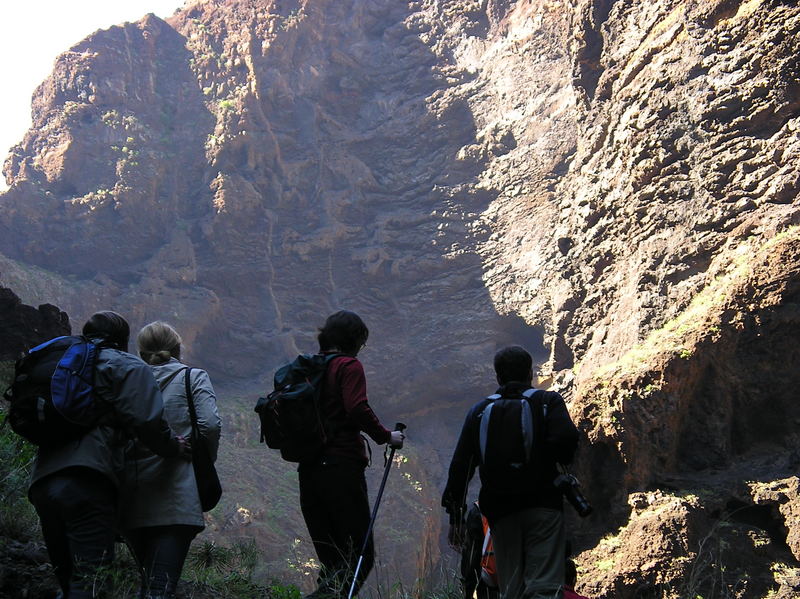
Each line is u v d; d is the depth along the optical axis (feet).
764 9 100.63
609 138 122.21
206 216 201.67
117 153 207.31
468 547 13.38
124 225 199.21
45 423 10.16
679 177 106.73
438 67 208.03
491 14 202.69
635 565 66.69
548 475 11.75
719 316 78.18
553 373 131.23
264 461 165.37
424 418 186.60
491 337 179.01
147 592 10.73
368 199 202.69
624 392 76.28
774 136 98.27
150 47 226.58
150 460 11.55
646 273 107.04
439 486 174.29
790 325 75.41
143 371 10.79
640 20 117.70
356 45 220.64
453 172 196.03
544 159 180.24
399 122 205.87
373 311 191.93
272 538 141.38
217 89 218.18
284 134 211.20
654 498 71.26
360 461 14.08
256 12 221.66
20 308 50.29
